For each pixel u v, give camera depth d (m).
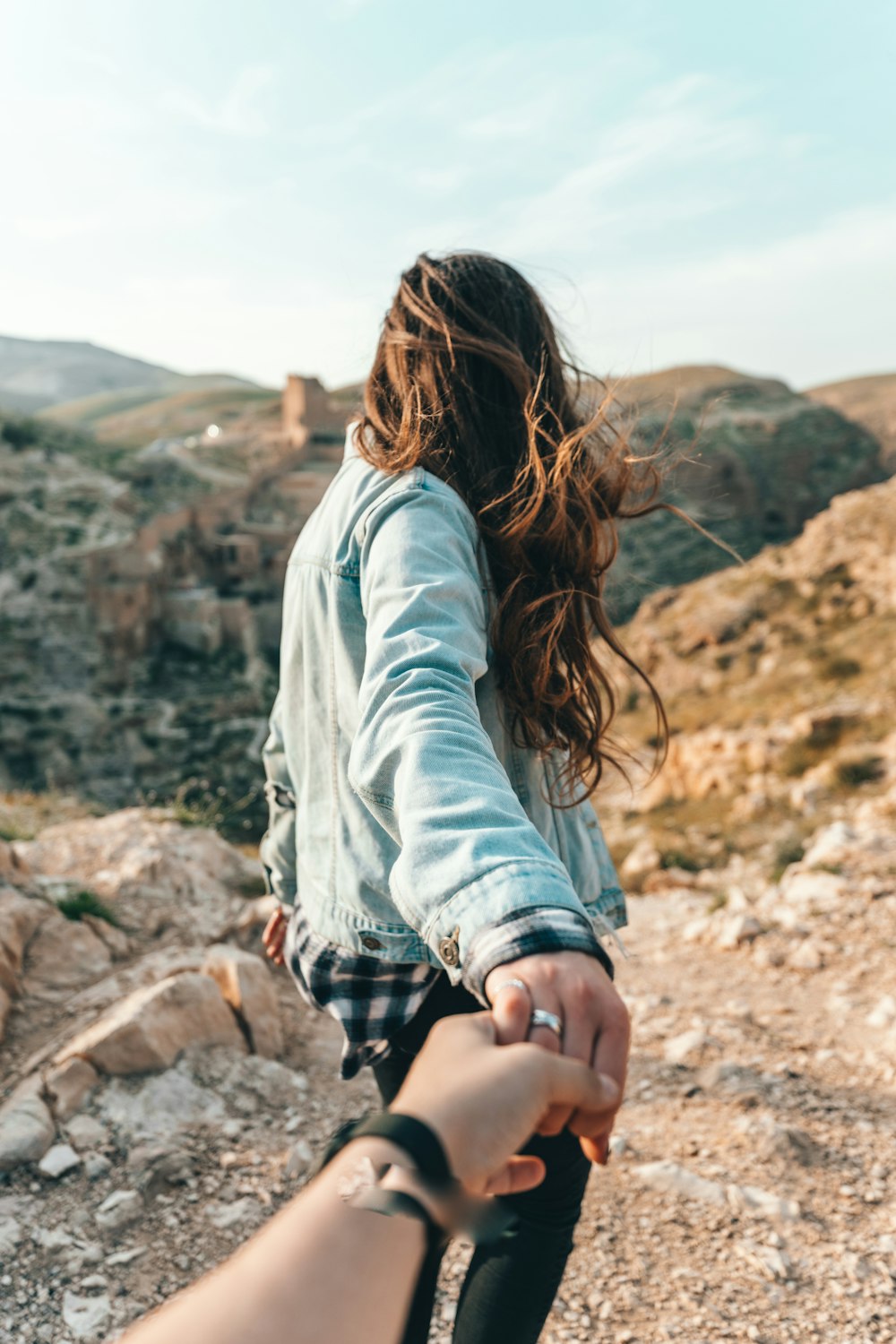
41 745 58.22
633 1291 2.07
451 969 0.65
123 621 64.31
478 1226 0.36
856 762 11.45
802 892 5.11
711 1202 2.37
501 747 1.21
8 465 72.00
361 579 1.10
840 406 118.44
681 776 15.68
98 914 3.72
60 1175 2.37
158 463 91.06
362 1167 0.36
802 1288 2.08
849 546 26.75
